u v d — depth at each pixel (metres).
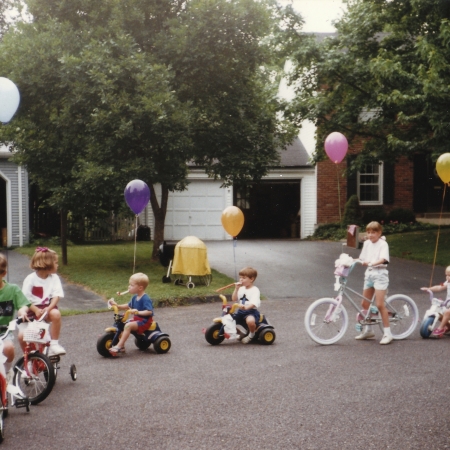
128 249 19.88
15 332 9.32
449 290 8.63
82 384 6.47
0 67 14.57
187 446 4.73
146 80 13.73
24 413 5.57
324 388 6.20
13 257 17.97
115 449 4.70
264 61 15.59
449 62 15.66
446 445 4.71
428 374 6.69
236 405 5.70
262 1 15.01
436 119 15.35
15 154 16.00
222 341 8.52
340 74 18.11
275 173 25.05
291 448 4.67
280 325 9.59
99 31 14.30
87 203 14.99
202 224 25.08
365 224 24.78
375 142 20.05
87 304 11.48
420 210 25.55
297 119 18.89
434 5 16.73
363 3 18.31
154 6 14.84
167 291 12.42
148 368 7.11
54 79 14.28
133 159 14.54
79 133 15.09
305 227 25.23
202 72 14.81
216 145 15.68
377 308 8.43
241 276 8.37
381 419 5.27
